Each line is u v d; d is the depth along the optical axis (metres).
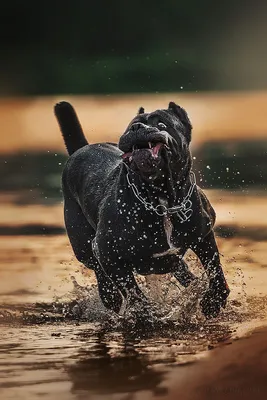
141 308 10.04
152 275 10.87
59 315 10.70
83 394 7.20
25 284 12.05
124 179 9.87
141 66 51.88
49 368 8.16
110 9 59.09
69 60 54.69
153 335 9.52
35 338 9.56
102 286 10.68
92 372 7.93
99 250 10.05
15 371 8.06
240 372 7.26
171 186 9.51
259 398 6.65
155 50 56.59
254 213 16.14
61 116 12.13
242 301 10.84
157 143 9.14
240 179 19.80
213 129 31.05
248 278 11.93
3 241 14.70
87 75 49.72
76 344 9.22
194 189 9.90
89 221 10.90
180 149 9.52
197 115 35.31
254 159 22.88
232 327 9.70
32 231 15.45
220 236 14.41
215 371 7.39
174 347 8.84
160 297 10.76
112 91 47.78
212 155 23.84
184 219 9.74
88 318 10.56
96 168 11.01
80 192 11.06
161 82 49.25
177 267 10.30
